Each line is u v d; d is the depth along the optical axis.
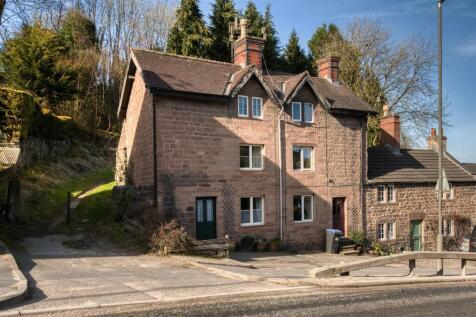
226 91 19.94
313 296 9.61
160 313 7.80
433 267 19.56
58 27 43.47
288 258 18.52
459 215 28.36
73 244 16.34
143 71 18.66
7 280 9.66
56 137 32.44
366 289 10.81
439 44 15.63
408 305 9.03
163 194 18.17
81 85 41.94
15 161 19.39
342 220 24.00
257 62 22.89
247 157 20.92
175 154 18.62
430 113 39.41
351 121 24.41
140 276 11.53
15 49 32.88
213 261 14.98
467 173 29.52
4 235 17.20
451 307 8.94
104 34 49.16
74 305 8.18
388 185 25.73
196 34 41.03
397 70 40.31
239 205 20.27
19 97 25.42
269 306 8.52
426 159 29.58
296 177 22.11
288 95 21.69
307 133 22.64
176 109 18.77
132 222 18.25
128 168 22.75
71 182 29.36
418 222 26.91
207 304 8.59
